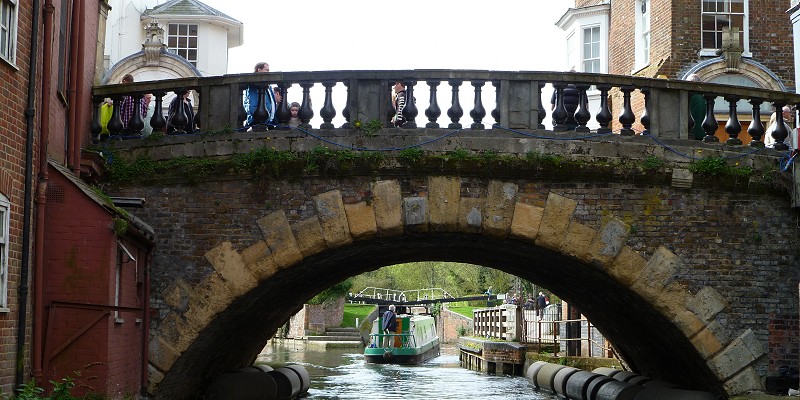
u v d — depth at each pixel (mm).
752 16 22906
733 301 13344
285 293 17828
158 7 29406
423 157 13039
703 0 22859
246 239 13117
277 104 14445
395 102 14898
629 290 13531
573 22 26594
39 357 10992
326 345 48219
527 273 18938
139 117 13422
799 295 13242
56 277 11320
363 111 13250
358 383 26688
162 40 25547
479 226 13148
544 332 30734
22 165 10727
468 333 54562
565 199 13242
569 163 13133
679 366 16109
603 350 25609
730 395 13242
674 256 13305
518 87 13320
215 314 13039
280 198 13156
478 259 18516
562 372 22344
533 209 13195
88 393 11133
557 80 13320
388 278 61438
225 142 13141
